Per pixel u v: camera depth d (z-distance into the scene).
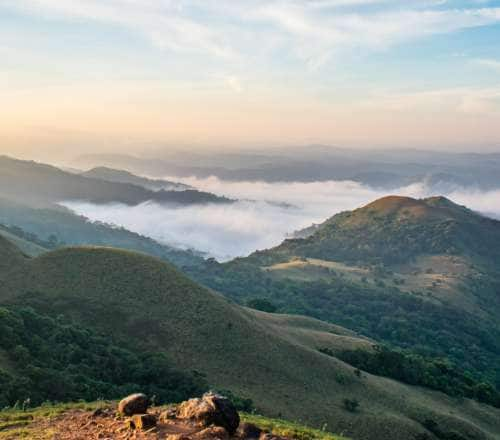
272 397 76.44
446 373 111.44
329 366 90.69
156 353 79.31
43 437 24.34
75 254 106.44
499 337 199.75
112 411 27.16
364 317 193.00
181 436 20.86
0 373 52.06
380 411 80.44
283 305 193.12
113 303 92.25
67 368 63.34
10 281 97.62
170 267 106.38
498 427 94.00
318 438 29.42
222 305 97.69
